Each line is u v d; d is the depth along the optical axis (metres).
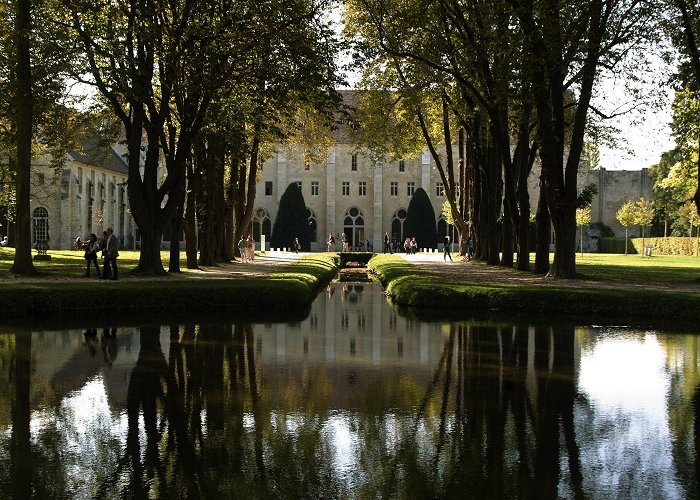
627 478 7.17
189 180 32.66
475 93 27.50
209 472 7.26
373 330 17.28
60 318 18.72
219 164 33.16
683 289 22.19
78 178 68.12
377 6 27.59
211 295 21.44
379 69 36.22
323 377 11.78
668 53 24.81
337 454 7.83
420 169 81.31
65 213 65.69
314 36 23.78
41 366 12.53
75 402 10.04
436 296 22.23
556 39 21.97
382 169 81.44
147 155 26.56
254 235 81.50
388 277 30.50
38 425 8.94
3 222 64.75
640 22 23.72
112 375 11.82
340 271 49.56
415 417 9.34
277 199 81.50
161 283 22.67
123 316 19.25
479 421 9.16
